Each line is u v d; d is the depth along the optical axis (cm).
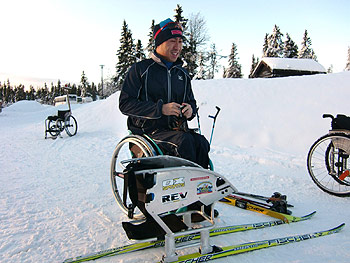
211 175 177
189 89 246
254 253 182
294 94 679
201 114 745
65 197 298
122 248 183
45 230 218
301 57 4138
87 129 979
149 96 221
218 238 203
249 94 762
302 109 606
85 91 5784
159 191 158
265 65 2130
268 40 3997
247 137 594
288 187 327
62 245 195
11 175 393
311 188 321
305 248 189
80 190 323
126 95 212
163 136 199
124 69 3409
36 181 361
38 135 915
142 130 217
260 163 443
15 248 190
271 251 185
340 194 289
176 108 195
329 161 313
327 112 564
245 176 372
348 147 285
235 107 719
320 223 229
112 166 242
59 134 816
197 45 2931
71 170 423
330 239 200
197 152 201
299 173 382
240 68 4031
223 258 176
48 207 268
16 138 834
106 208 266
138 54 3359
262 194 304
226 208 267
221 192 182
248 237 206
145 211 165
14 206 268
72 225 228
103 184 347
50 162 484
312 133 528
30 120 1747
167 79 223
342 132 292
